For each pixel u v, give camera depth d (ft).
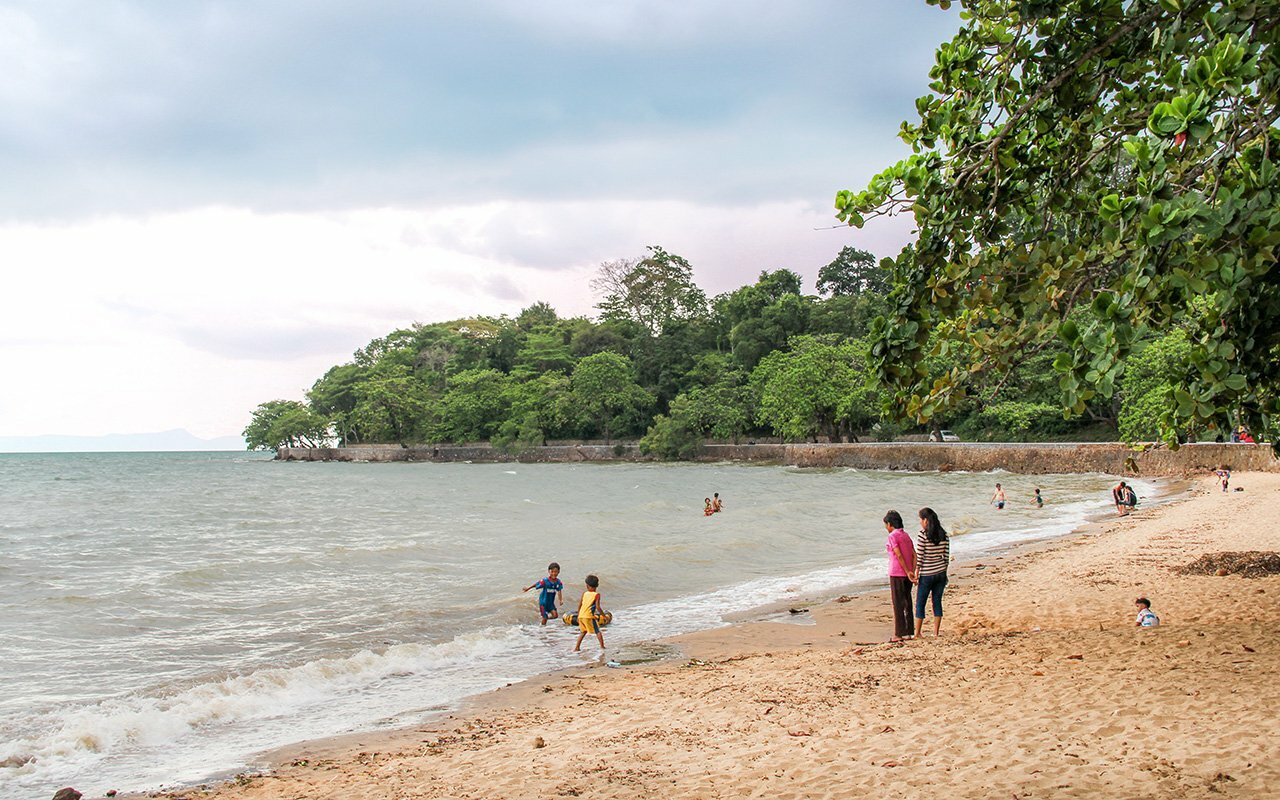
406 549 88.63
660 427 331.36
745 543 86.69
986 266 24.67
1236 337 22.24
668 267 428.56
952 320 26.66
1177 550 66.44
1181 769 20.30
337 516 143.64
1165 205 17.75
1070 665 32.37
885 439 270.05
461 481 258.78
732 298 387.75
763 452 297.33
